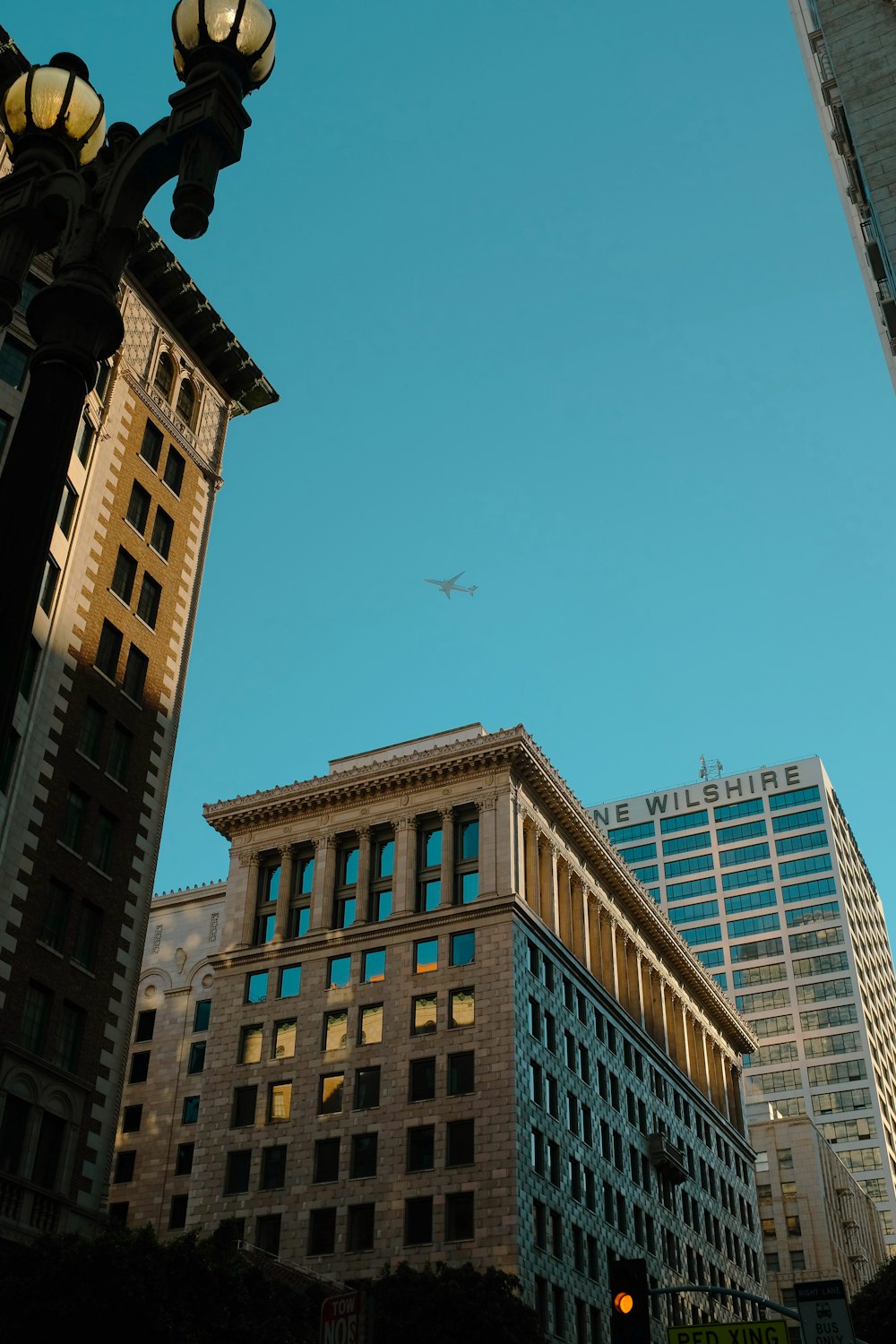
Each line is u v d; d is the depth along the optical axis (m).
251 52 11.47
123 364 50.25
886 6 48.97
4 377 41.78
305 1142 75.56
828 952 178.50
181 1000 93.38
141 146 11.31
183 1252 36.00
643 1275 22.86
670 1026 106.50
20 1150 36.00
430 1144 72.31
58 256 11.34
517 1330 53.94
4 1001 36.50
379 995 78.88
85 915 41.25
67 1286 31.88
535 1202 70.38
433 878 82.81
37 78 11.88
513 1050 72.94
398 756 86.25
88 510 45.78
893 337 51.84
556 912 85.88
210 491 55.06
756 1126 140.50
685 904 191.25
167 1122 87.62
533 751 84.75
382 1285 55.59
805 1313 25.34
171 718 48.16
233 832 90.94
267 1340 38.69
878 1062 175.88
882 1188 160.75
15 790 38.88
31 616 9.77
